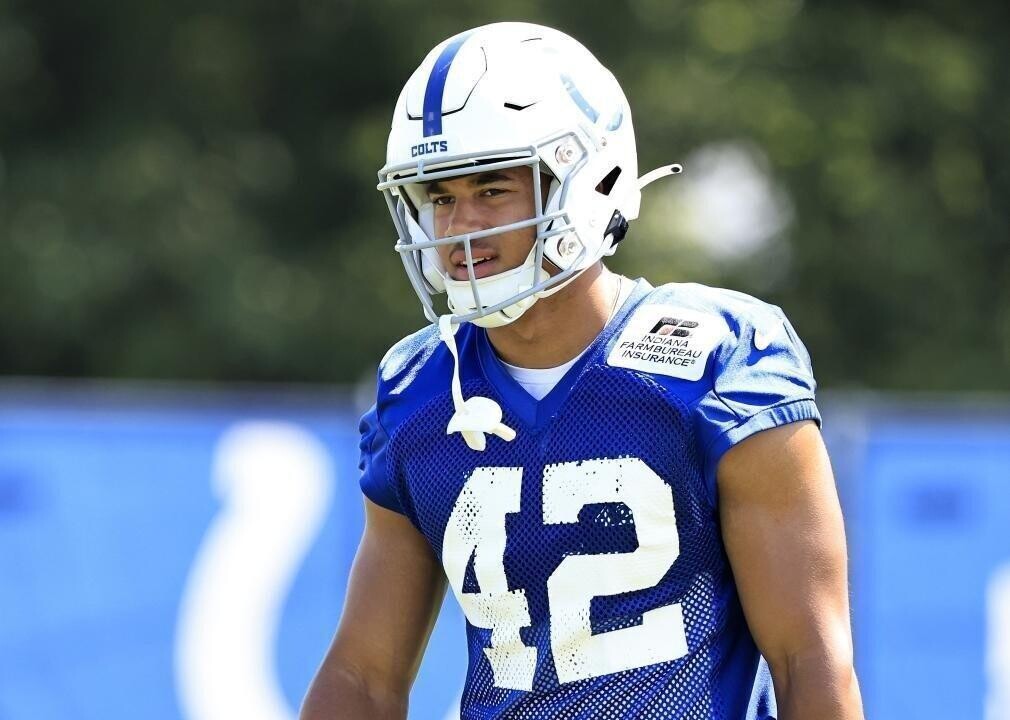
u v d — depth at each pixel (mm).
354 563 11812
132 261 44594
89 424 20734
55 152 46906
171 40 47906
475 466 10727
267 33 48500
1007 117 50000
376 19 46875
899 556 20750
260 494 20859
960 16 51312
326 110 49219
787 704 10180
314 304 46219
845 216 48375
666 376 10398
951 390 48219
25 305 43812
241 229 46531
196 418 20812
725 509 10383
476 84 10555
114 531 20688
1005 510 20844
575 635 10461
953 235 49844
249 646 20719
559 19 46656
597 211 10797
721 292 10938
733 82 47625
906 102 48656
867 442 20891
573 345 10773
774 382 10336
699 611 10500
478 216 10586
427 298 10938
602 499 10352
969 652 20750
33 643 20656
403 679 11711
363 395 21094
